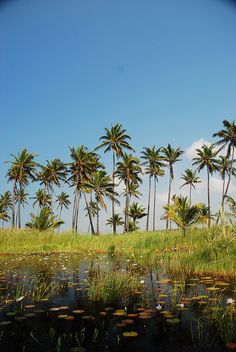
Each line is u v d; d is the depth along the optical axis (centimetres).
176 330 372
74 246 1969
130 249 1530
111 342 340
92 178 4341
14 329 384
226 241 880
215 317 411
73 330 379
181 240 1462
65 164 4522
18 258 1342
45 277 768
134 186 5538
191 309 452
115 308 467
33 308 476
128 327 385
